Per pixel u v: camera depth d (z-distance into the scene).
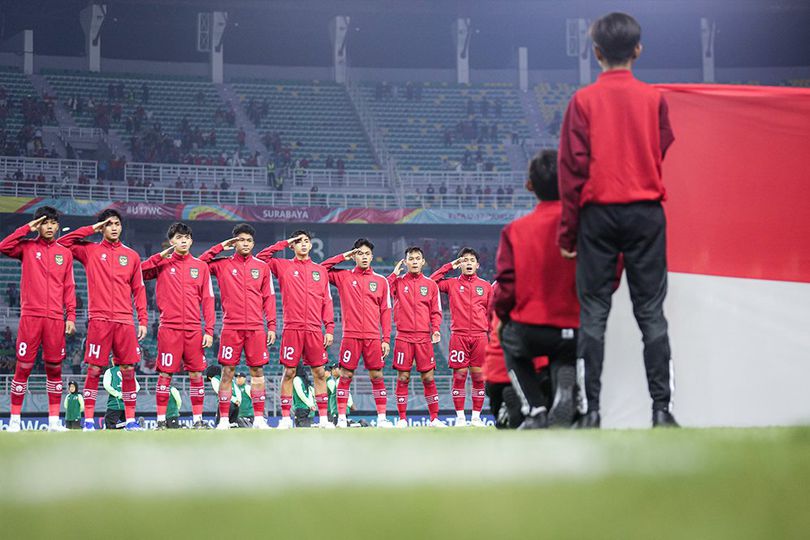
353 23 40.50
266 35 41.31
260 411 11.65
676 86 5.62
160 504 0.94
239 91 39.84
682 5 39.66
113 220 10.61
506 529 0.79
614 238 4.08
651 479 1.08
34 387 24.61
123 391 10.77
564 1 39.81
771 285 5.53
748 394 5.52
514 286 4.26
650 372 4.06
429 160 38.47
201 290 11.34
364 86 41.19
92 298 10.48
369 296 12.62
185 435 3.80
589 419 3.93
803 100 5.53
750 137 5.57
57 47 40.97
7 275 30.08
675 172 5.59
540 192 4.34
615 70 4.20
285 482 1.09
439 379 26.05
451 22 40.84
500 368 4.79
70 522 0.85
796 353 5.54
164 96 38.69
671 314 5.52
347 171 36.72
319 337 11.91
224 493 1.01
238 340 11.48
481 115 40.81
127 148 35.88
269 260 11.90
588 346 4.00
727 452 1.43
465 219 33.53
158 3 37.19
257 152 36.31
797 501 0.97
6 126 35.00
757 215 5.56
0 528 0.83
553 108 41.66
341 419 12.56
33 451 1.98
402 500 0.93
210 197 32.62
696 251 5.57
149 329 28.78
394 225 35.09
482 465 1.25
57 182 32.16
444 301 30.92
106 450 1.99
